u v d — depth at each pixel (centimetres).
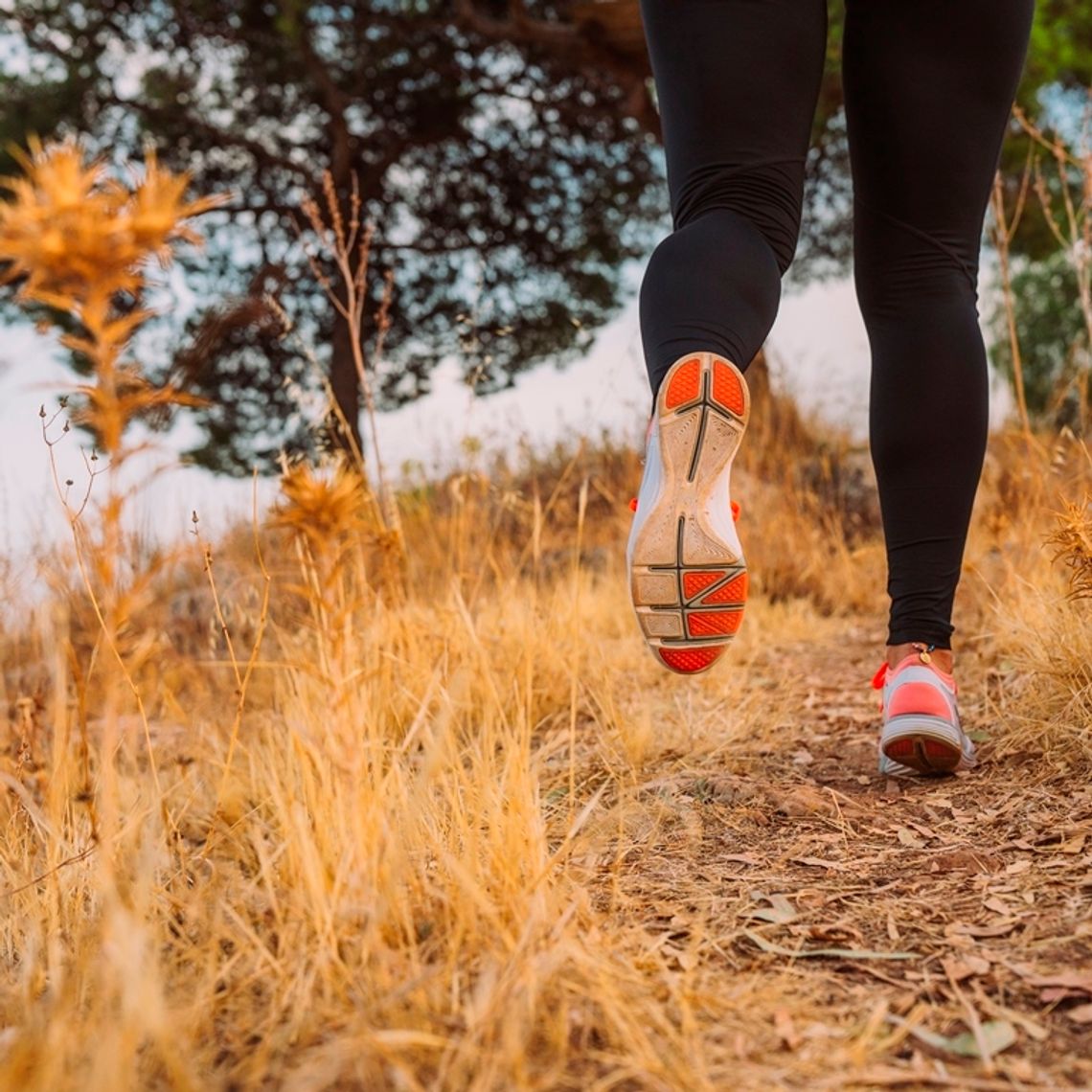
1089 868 140
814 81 162
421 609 292
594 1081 95
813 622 399
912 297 182
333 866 127
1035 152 734
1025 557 308
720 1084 95
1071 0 727
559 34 826
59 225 78
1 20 934
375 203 1086
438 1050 98
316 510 116
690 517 142
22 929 136
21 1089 87
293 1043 101
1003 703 217
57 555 196
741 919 134
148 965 105
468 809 160
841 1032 105
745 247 148
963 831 161
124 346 89
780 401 652
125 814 164
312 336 1080
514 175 1077
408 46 994
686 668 154
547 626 290
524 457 521
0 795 178
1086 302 313
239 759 225
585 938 119
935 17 173
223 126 1045
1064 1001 109
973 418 180
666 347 142
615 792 195
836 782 195
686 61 157
